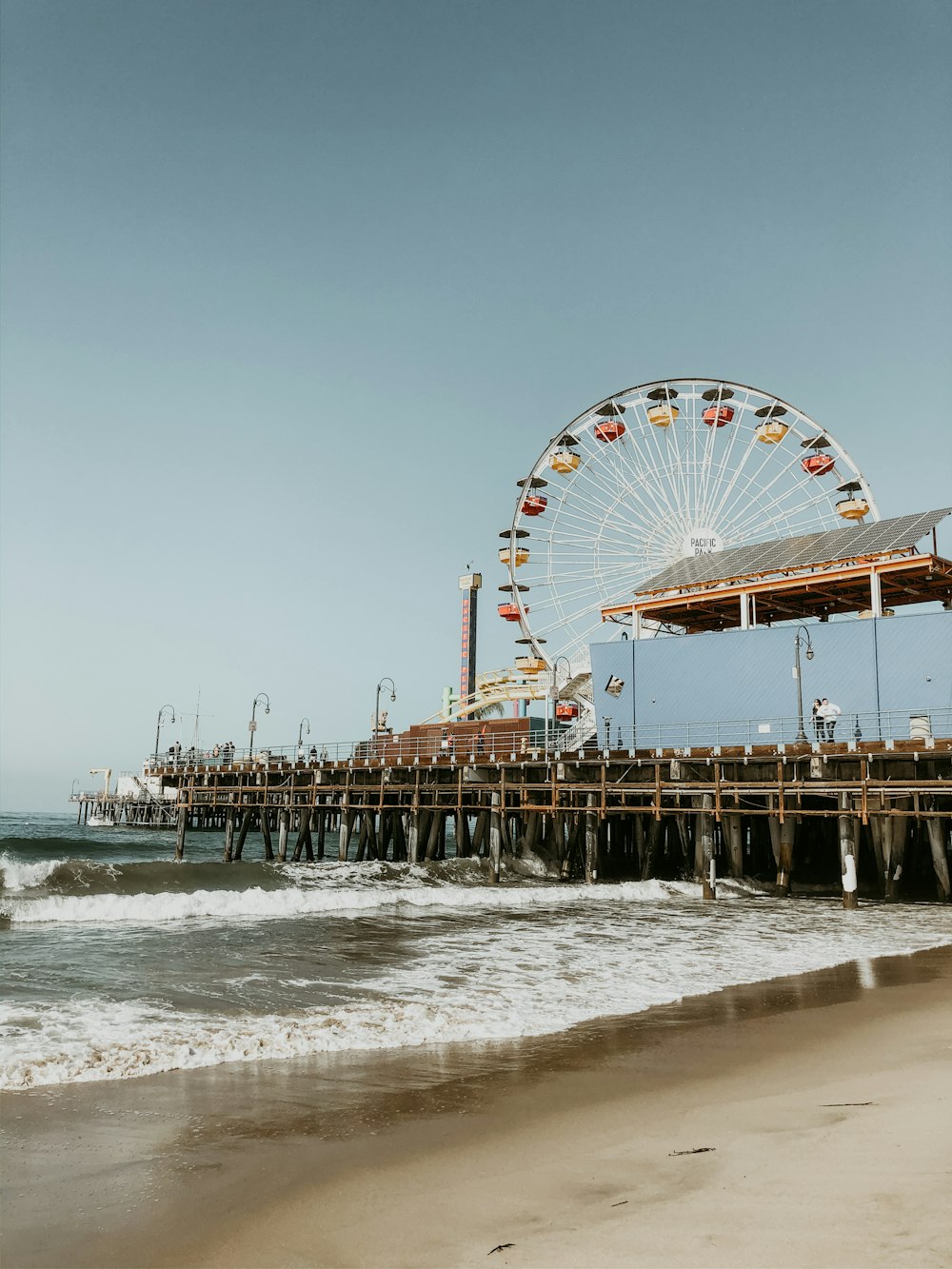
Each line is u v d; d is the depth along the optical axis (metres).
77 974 14.95
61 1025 11.23
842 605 40.25
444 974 15.77
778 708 34.06
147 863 31.39
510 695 60.59
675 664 36.41
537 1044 10.76
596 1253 5.01
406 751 52.47
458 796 37.81
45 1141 7.24
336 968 16.19
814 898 31.86
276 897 25.77
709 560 42.22
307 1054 10.25
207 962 16.56
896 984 14.91
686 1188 5.93
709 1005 13.20
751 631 35.09
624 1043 10.79
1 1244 5.38
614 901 30.12
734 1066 9.63
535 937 20.86
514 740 48.12
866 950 19.19
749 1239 5.06
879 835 32.03
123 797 101.06
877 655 32.72
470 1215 5.69
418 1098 8.52
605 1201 5.80
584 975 15.84
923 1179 5.78
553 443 51.53
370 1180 6.37
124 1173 6.55
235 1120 7.80
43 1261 5.16
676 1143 6.96
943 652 31.67
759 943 20.11
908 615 32.47
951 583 35.72
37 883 28.89
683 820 37.03
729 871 35.66
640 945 19.64
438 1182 6.29
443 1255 5.13
